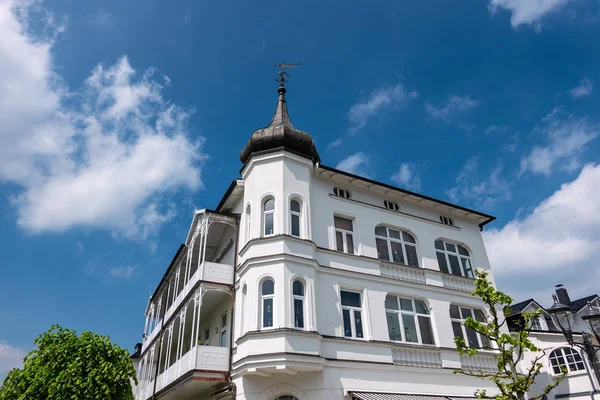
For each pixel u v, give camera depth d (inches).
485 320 810.2
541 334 871.7
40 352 497.7
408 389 643.5
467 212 907.4
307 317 605.0
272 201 692.1
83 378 475.5
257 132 737.6
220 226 813.9
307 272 636.7
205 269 696.4
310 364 568.4
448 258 852.0
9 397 459.2
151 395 865.5
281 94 840.9
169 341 835.4
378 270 732.0
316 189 746.2
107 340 526.3
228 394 628.1
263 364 558.3
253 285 620.4
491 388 725.3
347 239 746.2
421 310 750.5
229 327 685.3
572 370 831.1
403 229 816.9
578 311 1135.6
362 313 683.4
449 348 717.9
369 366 628.4
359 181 793.6
